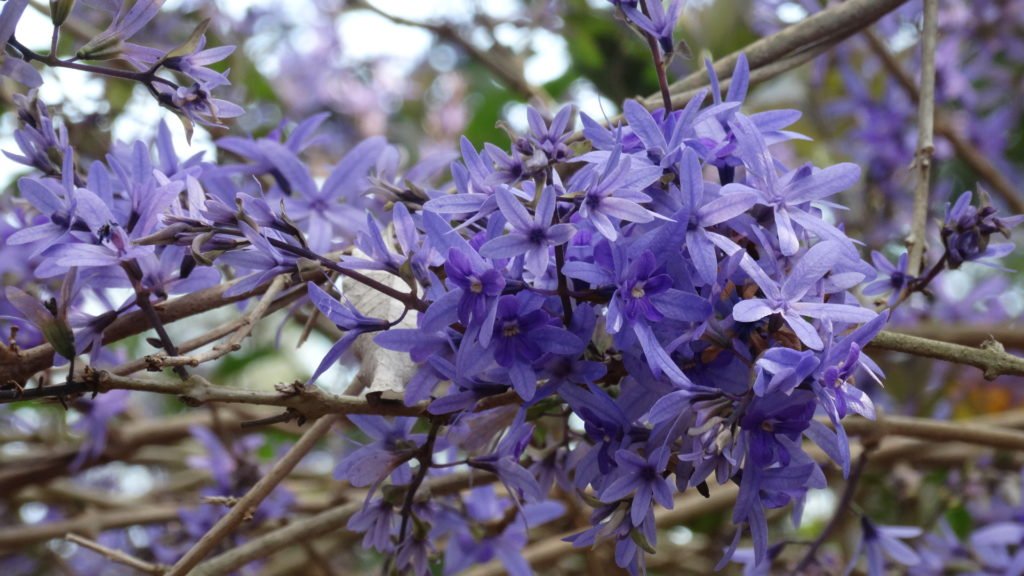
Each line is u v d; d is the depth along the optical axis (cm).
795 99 97
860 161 94
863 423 57
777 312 40
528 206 41
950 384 88
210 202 42
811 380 39
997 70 100
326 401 43
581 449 48
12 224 59
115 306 54
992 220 50
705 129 43
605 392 43
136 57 45
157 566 52
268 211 42
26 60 44
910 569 72
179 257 45
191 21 86
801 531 91
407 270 42
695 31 88
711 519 88
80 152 70
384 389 45
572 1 93
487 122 106
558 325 41
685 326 40
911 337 45
